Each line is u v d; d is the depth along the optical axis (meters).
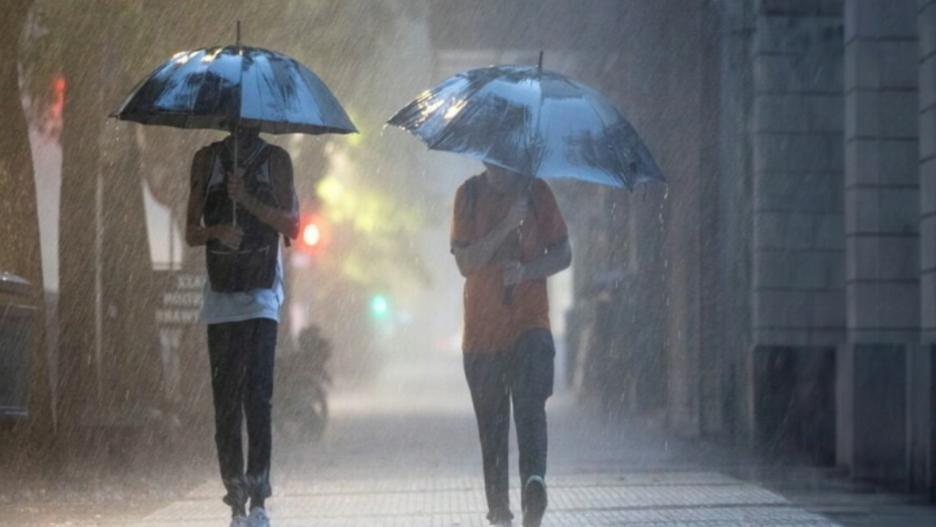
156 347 42.75
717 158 54.03
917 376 35.50
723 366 52.47
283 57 22.48
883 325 44.31
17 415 31.53
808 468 42.78
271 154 22.22
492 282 22.42
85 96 40.41
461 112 21.47
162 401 42.69
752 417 47.41
